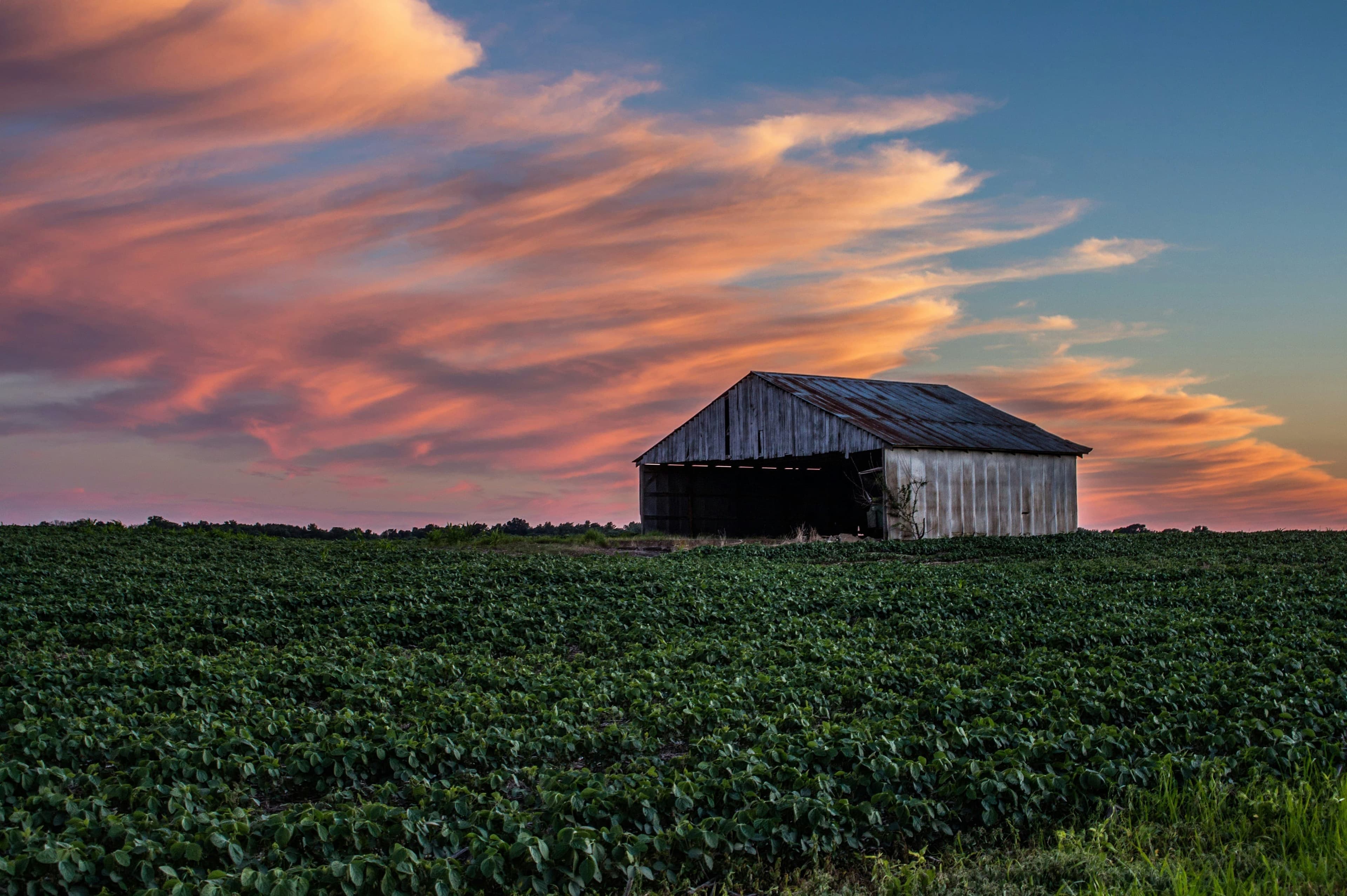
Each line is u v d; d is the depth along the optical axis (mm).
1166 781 8055
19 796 7820
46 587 19047
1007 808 7660
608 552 34094
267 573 22719
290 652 14062
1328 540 34281
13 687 11008
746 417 42406
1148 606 18719
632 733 9609
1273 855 6992
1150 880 6504
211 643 14977
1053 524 41844
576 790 7820
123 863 6270
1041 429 45812
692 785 7621
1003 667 12859
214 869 6551
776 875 6848
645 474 46062
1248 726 9305
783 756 8492
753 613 17906
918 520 36469
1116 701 10422
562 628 16609
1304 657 12875
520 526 55781
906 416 41125
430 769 8922
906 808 7457
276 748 9305
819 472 52656
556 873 6473
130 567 22766
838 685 11781
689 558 29641
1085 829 7516
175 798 7523
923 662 13445
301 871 6227
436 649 15094
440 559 27406
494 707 10578
